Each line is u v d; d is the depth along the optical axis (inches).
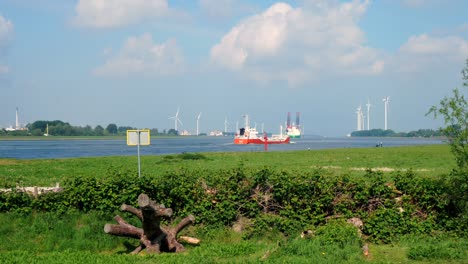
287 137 7460.6
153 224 618.8
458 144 671.1
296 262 540.4
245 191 731.4
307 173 753.0
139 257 585.0
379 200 701.9
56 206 743.1
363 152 3048.7
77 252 624.4
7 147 6205.7
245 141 6811.0
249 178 746.8
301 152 3110.2
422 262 561.0
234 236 705.6
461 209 684.1
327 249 589.6
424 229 684.1
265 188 733.9
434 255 574.6
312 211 708.7
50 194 757.9
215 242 689.6
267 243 670.5
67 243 674.2
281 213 708.0
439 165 1827.0
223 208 721.0
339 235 620.1
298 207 709.3
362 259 561.9
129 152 4220.0
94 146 6461.6
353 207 705.0
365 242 644.1
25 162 2162.9
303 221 697.6
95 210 737.6
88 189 746.8
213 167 1766.7
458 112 665.0
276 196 723.4
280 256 578.6
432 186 700.0
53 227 703.7
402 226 684.1
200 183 753.0
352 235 624.1
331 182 714.2
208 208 729.0
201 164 1966.0
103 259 576.4
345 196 708.0
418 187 705.0
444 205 694.5
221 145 6609.3
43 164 2017.7
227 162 2113.7
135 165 1898.4
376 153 2886.3
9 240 674.2
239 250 616.1
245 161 2151.8
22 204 744.3
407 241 657.6
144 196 579.8
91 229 701.3
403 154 2719.0
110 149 5147.6
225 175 760.3
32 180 1221.7
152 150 4680.1
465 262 556.1
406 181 714.2
